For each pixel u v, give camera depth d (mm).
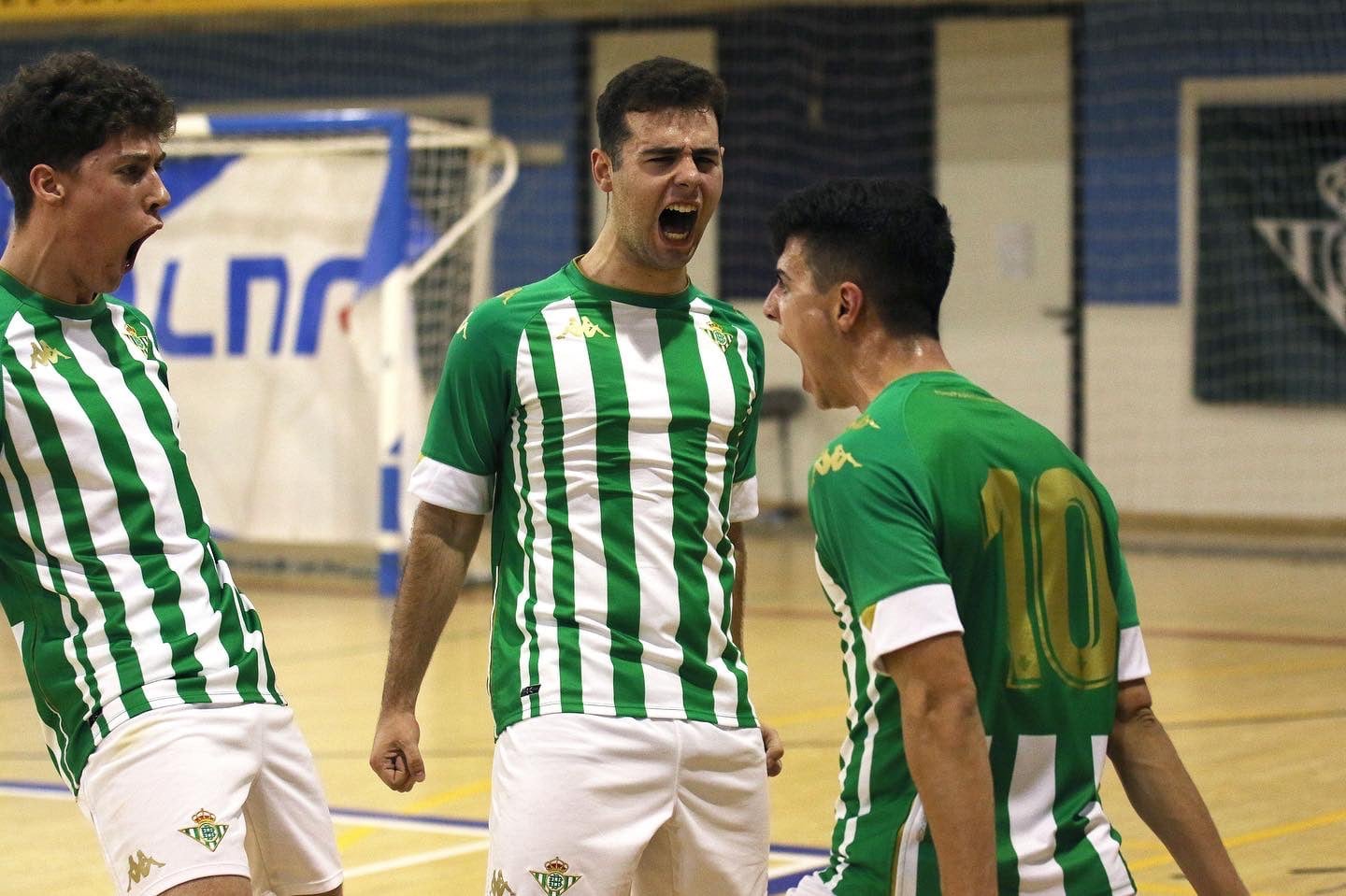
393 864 9812
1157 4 29812
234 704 6070
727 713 6324
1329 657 16891
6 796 11703
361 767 12289
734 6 30391
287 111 33594
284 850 6273
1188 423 29953
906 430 4824
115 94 5953
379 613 20500
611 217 6480
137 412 6148
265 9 27391
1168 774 5113
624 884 6035
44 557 5930
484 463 6453
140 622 5945
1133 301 30172
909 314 5062
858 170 31453
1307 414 29312
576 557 6223
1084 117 30297
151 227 6074
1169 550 27094
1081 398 30500
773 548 27984
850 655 5082
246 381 22375
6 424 5852
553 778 6000
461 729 13609
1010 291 30812
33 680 6023
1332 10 29000
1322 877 9297
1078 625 4945
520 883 5961
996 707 4816
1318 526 29172
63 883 9586
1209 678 15719
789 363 31453
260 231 22266
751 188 31672
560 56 32125
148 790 5762
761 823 6461
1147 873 9398
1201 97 29719
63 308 6074
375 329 21812
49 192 5930
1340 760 12305
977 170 30891
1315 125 29188
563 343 6355
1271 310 29484
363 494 22031
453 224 23844
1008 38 30547
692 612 6266
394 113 21547
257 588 22953
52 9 27766
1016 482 4867
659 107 6258
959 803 4547
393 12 28812
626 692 6117
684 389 6418
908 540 4652
